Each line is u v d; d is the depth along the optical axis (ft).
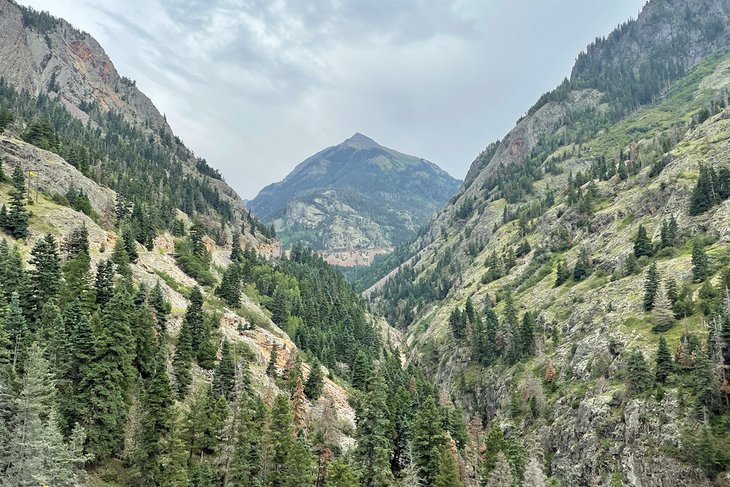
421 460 266.57
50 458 181.47
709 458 275.18
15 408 187.73
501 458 269.44
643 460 311.68
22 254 357.61
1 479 175.63
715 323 326.85
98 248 432.25
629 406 342.03
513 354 550.77
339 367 536.01
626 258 533.96
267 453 251.19
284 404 262.47
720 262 429.38
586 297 534.37
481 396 559.79
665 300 400.88
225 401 258.57
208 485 223.51
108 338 226.79
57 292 284.20
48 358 220.43
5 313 235.20
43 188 500.33
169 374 301.43
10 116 592.19
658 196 604.49
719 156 586.04
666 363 341.62
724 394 302.45
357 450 260.42
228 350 334.03
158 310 345.10
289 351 455.63
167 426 223.92
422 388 484.74
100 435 217.97
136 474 215.51
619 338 418.31
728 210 490.49
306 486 244.63
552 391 450.71
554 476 371.15
